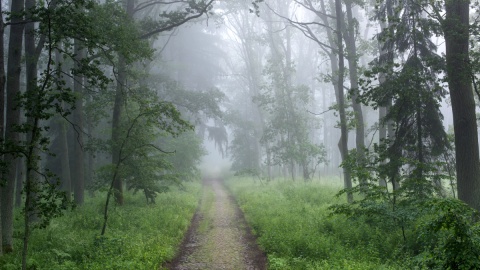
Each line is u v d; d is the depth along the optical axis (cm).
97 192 2558
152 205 1925
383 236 1076
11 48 1202
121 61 1867
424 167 1152
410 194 1109
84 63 953
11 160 1116
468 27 1213
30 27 1453
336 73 1941
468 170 1201
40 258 955
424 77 1295
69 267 871
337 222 1248
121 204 1920
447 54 1261
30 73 1348
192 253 1151
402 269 805
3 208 1091
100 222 1424
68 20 923
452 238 579
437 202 591
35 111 786
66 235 1172
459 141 1227
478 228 576
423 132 1366
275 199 1978
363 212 1090
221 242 1277
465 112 1221
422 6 1299
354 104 2058
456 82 1227
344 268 801
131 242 1121
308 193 2048
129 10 2012
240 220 1667
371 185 1142
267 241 1133
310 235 1089
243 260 1056
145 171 1933
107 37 1145
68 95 827
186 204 2019
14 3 1240
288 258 952
